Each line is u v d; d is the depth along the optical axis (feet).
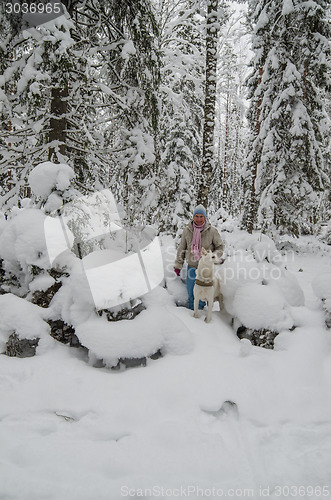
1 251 13.07
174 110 38.24
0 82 16.57
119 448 7.54
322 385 10.20
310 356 11.08
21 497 6.25
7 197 18.52
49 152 19.26
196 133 43.91
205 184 26.43
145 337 10.64
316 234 57.47
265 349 11.87
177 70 34.19
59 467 6.95
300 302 14.33
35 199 14.85
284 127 37.52
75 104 20.27
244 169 53.67
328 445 8.05
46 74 15.30
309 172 37.27
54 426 8.17
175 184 40.55
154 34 21.44
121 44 19.90
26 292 13.11
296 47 36.22
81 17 22.25
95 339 10.51
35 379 9.70
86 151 20.20
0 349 11.22
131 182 21.80
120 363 10.74
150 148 21.17
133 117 21.80
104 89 18.42
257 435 8.27
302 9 34.30
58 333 12.20
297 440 8.20
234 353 11.41
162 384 9.53
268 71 37.88
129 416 8.55
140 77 20.84
